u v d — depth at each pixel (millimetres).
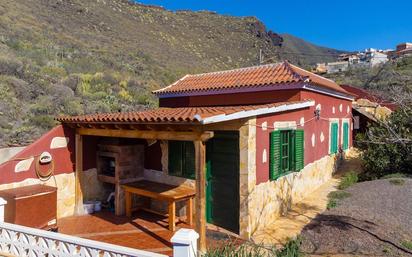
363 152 13914
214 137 8383
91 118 8094
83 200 9312
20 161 7902
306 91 10781
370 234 6914
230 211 8031
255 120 7602
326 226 7539
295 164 9508
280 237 7289
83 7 55219
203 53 63188
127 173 9328
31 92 20953
